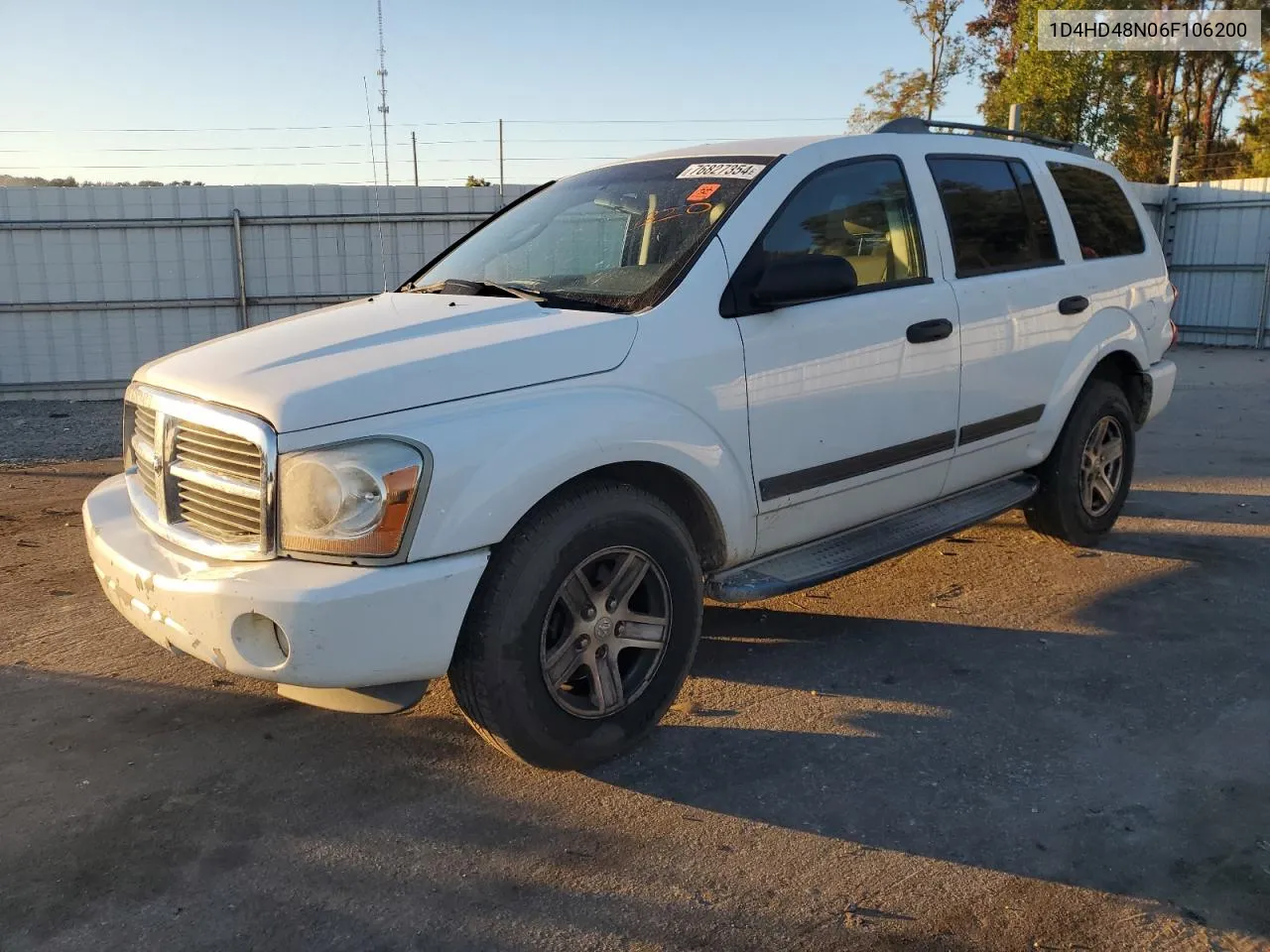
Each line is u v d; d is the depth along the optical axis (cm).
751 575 362
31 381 1359
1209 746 332
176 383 311
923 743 338
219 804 307
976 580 498
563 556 299
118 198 1336
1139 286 539
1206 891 259
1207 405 1076
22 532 627
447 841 287
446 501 275
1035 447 480
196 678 400
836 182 393
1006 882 263
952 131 487
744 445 347
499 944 244
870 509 405
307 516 270
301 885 267
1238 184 1812
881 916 251
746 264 354
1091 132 2933
